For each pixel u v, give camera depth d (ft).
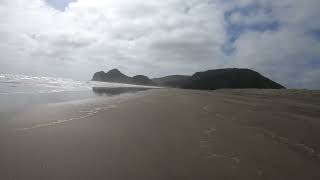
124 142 25.29
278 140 26.76
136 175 17.90
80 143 24.63
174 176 17.92
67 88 125.29
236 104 58.49
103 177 17.43
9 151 21.80
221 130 30.66
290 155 22.34
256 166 19.99
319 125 33.96
